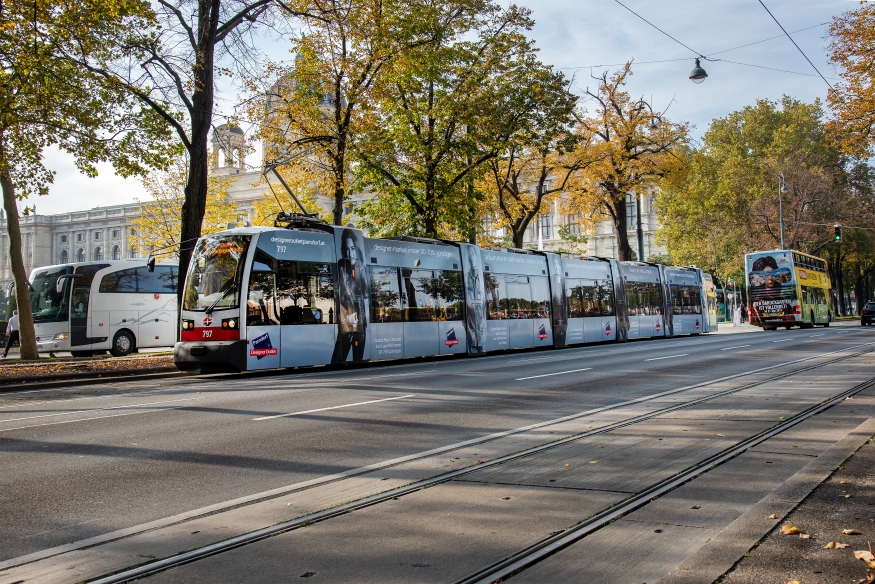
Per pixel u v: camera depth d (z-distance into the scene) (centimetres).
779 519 533
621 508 595
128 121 2130
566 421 1056
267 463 793
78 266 3145
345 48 2723
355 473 743
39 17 1880
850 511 552
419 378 1691
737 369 1830
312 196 3844
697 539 516
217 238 1947
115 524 577
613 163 4144
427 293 2411
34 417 1162
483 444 893
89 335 3131
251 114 2683
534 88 3030
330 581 450
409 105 3062
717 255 6506
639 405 1213
